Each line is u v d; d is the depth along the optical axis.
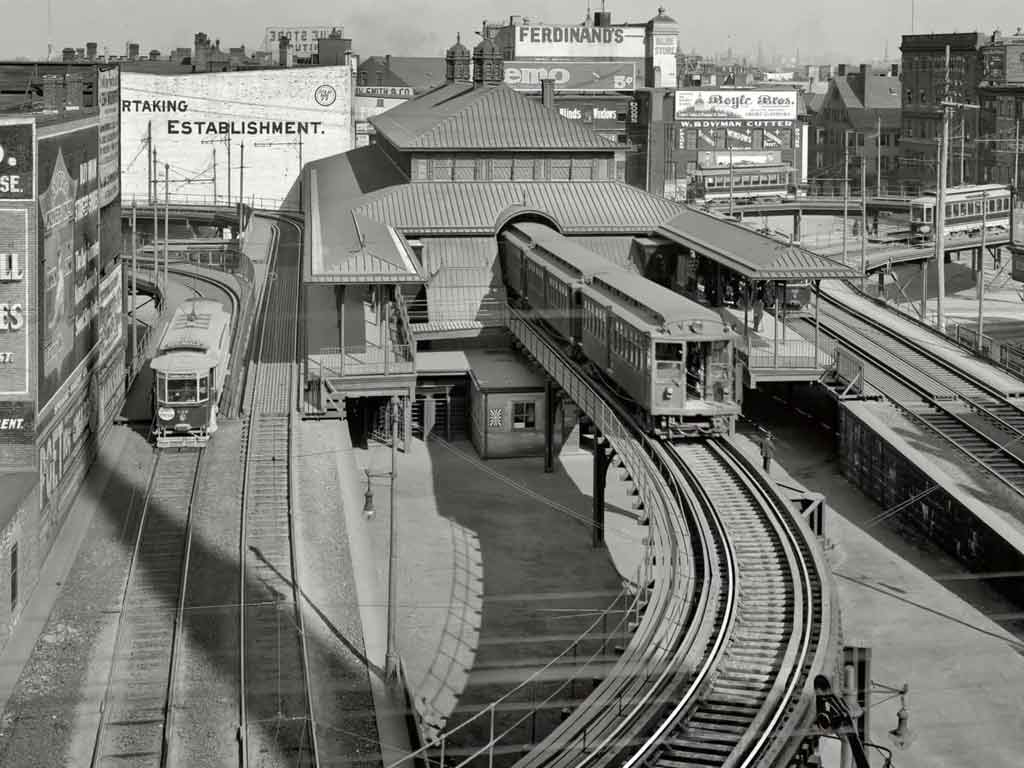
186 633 36.19
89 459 49.38
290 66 125.69
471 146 77.38
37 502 38.88
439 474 58.78
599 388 54.34
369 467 59.72
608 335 53.47
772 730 27.20
